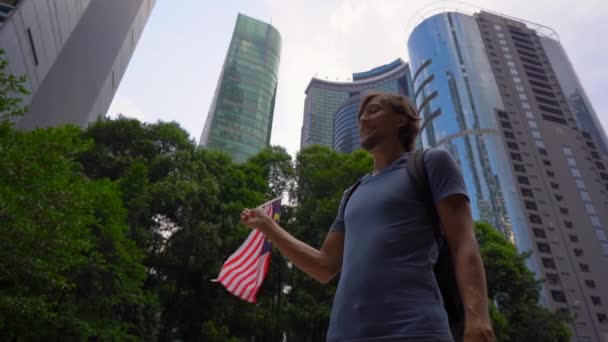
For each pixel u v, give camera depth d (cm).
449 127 6988
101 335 1156
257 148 8694
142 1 6322
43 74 3030
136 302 1354
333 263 180
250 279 308
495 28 8588
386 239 126
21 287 930
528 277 2672
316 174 2334
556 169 6406
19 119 2848
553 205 5909
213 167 2483
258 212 201
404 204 132
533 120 7050
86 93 4681
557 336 2472
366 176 175
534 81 7756
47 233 877
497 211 5688
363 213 142
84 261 1027
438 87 7619
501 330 2139
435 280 119
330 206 1991
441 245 134
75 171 1681
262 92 9769
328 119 13600
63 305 1079
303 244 189
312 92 14388
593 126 7388
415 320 105
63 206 936
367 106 185
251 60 10175
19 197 840
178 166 2155
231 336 1834
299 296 1788
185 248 1808
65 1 3300
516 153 6431
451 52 7906
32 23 2678
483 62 7762
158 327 1766
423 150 148
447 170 132
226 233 2039
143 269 1335
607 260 5428
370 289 117
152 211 1834
